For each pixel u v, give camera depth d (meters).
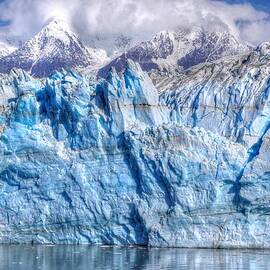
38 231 141.38
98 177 139.62
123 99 142.62
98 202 138.62
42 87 154.50
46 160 141.50
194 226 134.38
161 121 145.25
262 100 141.88
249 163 134.00
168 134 137.38
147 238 136.25
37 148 142.12
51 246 138.88
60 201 140.00
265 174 133.00
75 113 143.12
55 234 141.00
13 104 151.50
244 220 133.75
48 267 115.31
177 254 127.19
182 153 135.50
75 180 139.25
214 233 133.88
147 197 137.00
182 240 134.12
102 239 139.50
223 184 135.12
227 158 135.75
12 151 143.50
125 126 140.75
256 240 133.00
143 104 143.75
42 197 140.88
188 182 135.00
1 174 143.50
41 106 148.38
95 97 144.88
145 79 145.12
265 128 140.75
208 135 138.62
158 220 136.00
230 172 135.12
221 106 146.25
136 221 138.00
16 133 144.00
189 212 134.38
